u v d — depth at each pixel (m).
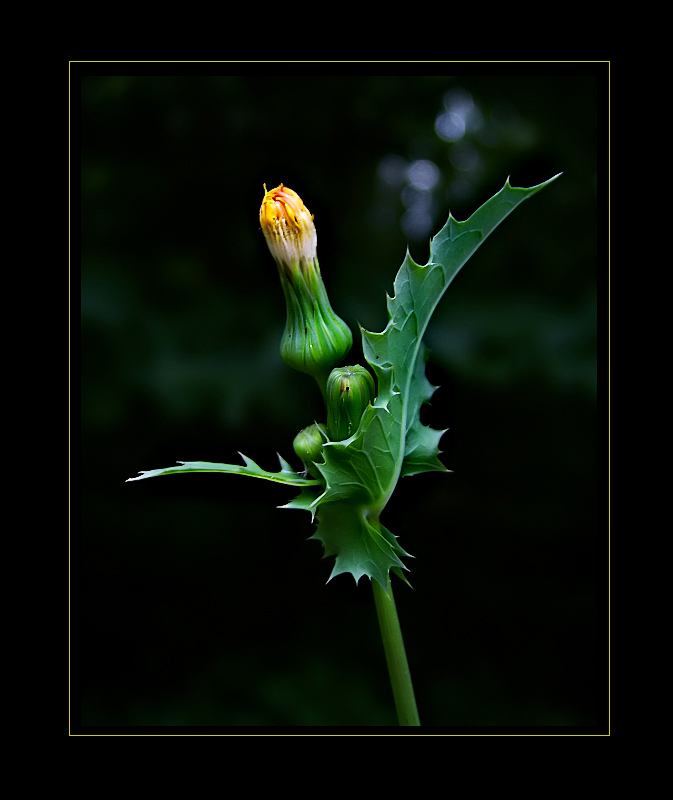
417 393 0.29
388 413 0.28
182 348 0.41
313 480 0.29
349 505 0.29
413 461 0.29
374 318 0.43
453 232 0.29
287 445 0.41
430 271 0.29
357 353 0.32
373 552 0.29
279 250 0.29
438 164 0.45
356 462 0.28
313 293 0.29
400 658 0.29
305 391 0.40
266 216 0.29
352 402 0.28
